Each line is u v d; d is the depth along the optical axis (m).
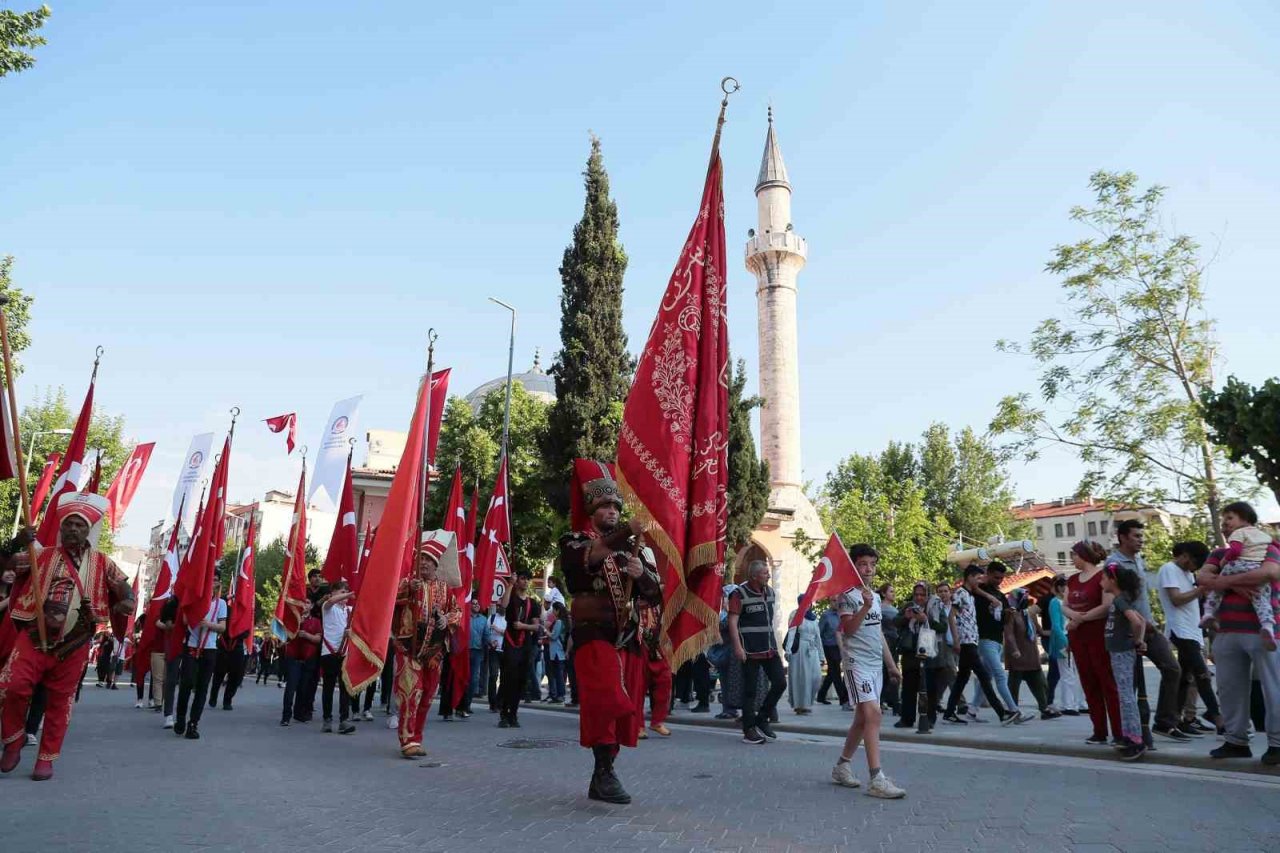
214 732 11.54
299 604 13.31
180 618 11.23
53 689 7.36
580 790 6.98
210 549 10.99
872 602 7.05
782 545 38.69
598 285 31.58
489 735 11.50
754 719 10.57
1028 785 7.02
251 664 43.06
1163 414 19.11
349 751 9.61
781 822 5.68
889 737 10.77
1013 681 12.91
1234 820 5.58
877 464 71.06
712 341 7.00
